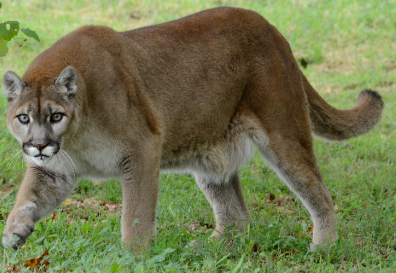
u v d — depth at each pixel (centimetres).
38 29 2397
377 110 1150
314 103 1106
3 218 1067
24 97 832
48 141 824
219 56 1014
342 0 2719
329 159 1524
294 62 1062
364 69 2189
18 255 870
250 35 1040
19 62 2105
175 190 1254
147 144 906
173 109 970
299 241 996
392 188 1325
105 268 809
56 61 883
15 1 2730
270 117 1018
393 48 2336
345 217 1152
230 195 1080
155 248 871
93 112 872
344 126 1127
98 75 886
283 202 1273
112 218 1066
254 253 938
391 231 1057
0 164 1295
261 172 1422
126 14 2611
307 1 2727
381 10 2598
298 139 1030
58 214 1061
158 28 1005
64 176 912
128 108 896
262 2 2750
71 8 2705
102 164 901
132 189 896
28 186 895
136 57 945
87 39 914
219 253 922
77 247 896
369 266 911
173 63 980
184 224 1080
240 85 1030
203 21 1035
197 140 1007
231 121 1038
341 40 2398
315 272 873
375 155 1556
